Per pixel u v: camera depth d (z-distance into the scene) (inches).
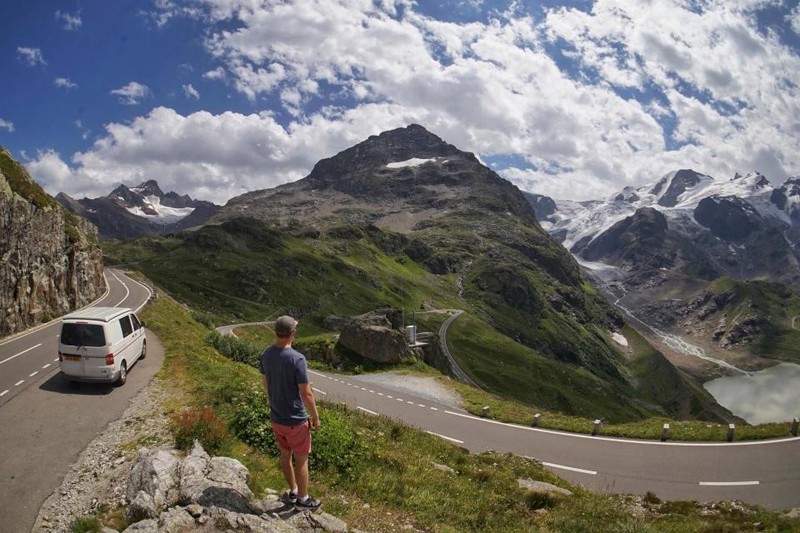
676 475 999.0
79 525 416.2
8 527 449.7
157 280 6540.4
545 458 1096.2
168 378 947.3
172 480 450.3
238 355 1589.6
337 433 612.7
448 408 1535.4
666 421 1397.6
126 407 775.7
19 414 746.8
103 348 865.5
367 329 2229.3
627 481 973.8
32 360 1124.5
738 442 1186.6
